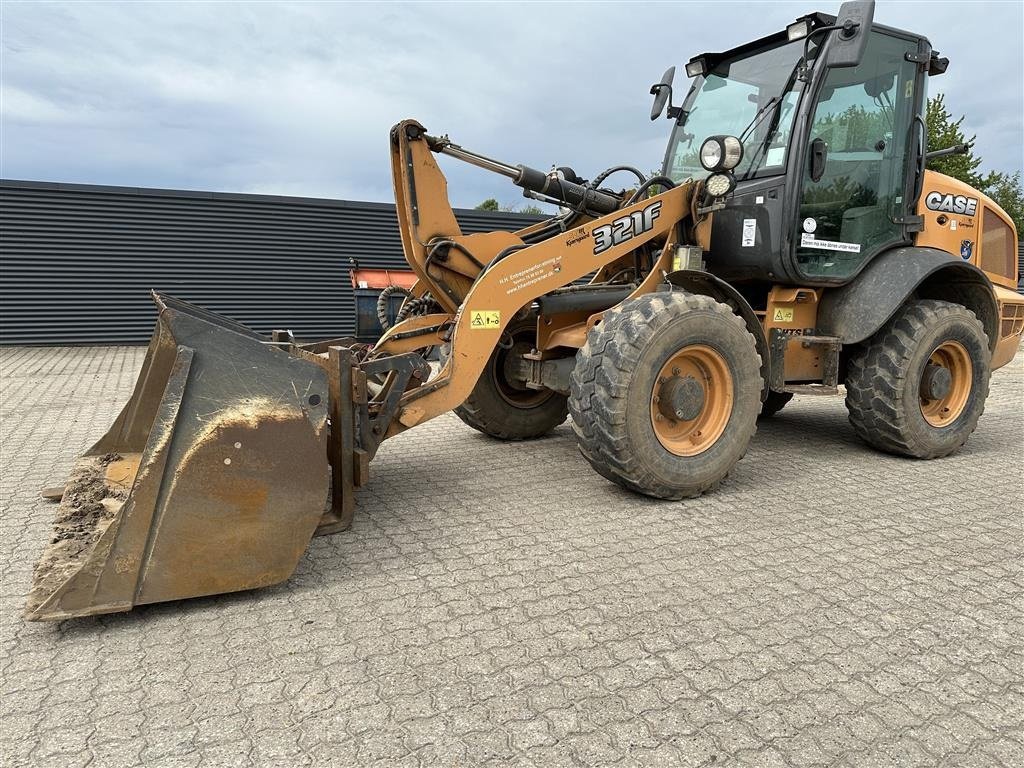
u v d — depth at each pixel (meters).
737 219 4.16
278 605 2.40
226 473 2.34
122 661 2.05
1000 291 5.33
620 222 3.83
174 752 1.66
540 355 4.24
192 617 2.31
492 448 4.72
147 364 3.31
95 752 1.66
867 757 1.68
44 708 1.83
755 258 4.08
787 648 2.15
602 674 2.00
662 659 2.08
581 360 3.38
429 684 1.95
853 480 3.97
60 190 12.11
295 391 2.46
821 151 3.92
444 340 4.16
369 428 3.12
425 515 3.33
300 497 2.47
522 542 2.99
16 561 2.77
